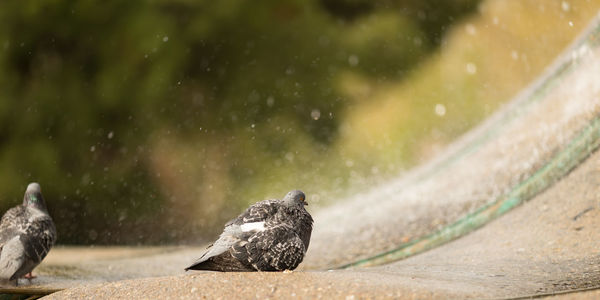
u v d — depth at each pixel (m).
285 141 19.98
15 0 17.81
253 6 20.89
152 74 19.17
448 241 7.93
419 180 12.18
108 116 18.52
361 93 21.17
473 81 19.41
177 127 19.25
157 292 5.01
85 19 18.53
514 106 13.01
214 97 20.17
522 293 4.84
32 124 17.58
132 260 9.79
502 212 8.21
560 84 11.96
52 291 6.15
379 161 18.25
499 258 6.68
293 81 21.19
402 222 9.74
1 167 17.16
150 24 19.33
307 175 18.34
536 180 8.51
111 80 18.66
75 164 17.70
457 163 12.05
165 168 18.48
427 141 18.22
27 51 17.92
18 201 16.84
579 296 4.54
